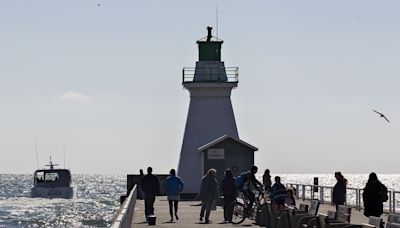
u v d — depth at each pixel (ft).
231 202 145.48
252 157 222.48
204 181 146.61
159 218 155.43
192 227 133.90
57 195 460.55
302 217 109.70
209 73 256.32
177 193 150.00
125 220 81.15
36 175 461.78
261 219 138.10
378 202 120.26
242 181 148.87
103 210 459.73
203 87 255.91
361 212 163.02
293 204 143.33
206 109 256.93
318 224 96.12
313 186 198.39
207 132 255.91
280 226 120.16
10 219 387.96
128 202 108.27
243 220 144.97
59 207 453.99
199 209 184.55
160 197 242.78
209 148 221.46
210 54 258.37
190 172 251.60
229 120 256.52
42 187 458.50
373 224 88.99
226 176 146.61
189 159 253.03
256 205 148.05
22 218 392.88
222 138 220.64
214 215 164.55
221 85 255.50
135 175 243.60
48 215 408.26
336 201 139.33
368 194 120.57
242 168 221.66
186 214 167.22
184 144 255.70
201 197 146.92
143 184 150.10
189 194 249.75
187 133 256.32
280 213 126.93
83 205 492.95
